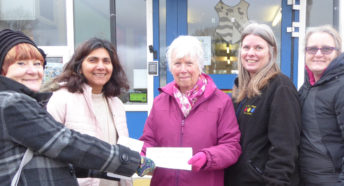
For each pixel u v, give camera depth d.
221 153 1.39
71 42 3.32
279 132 1.35
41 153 0.96
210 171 1.46
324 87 1.44
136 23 3.34
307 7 3.26
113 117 1.61
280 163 1.33
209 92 1.52
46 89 1.50
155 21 3.30
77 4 3.30
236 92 1.76
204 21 3.31
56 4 3.30
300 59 3.28
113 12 3.24
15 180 0.89
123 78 1.68
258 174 1.42
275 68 1.54
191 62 1.48
